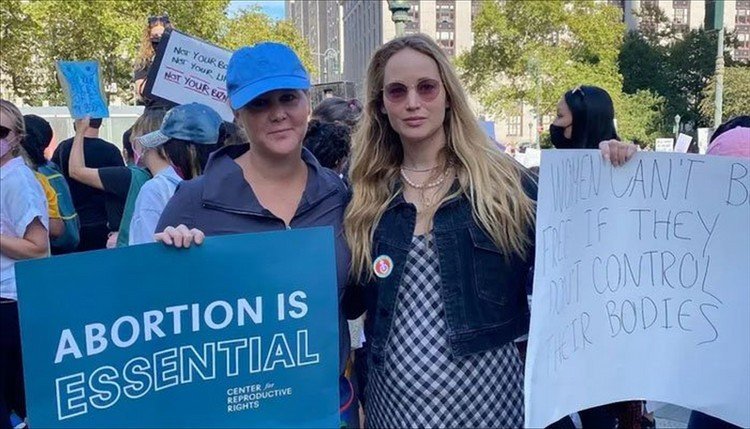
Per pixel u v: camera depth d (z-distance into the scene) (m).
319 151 3.22
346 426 2.07
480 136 1.91
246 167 1.96
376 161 1.96
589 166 1.94
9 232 2.88
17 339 2.91
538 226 1.74
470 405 1.81
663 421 3.63
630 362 2.07
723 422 2.31
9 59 19.19
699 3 66.00
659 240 2.05
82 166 4.14
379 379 1.90
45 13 17.27
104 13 17.44
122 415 1.64
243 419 1.77
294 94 1.84
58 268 1.54
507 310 1.89
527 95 34.47
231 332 1.74
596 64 34.47
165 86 4.55
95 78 4.43
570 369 1.91
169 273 1.67
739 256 2.03
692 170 2.02
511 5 35.22
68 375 1.57
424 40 1.90
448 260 1.83
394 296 1.86
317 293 1.81
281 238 1.76
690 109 41.00
